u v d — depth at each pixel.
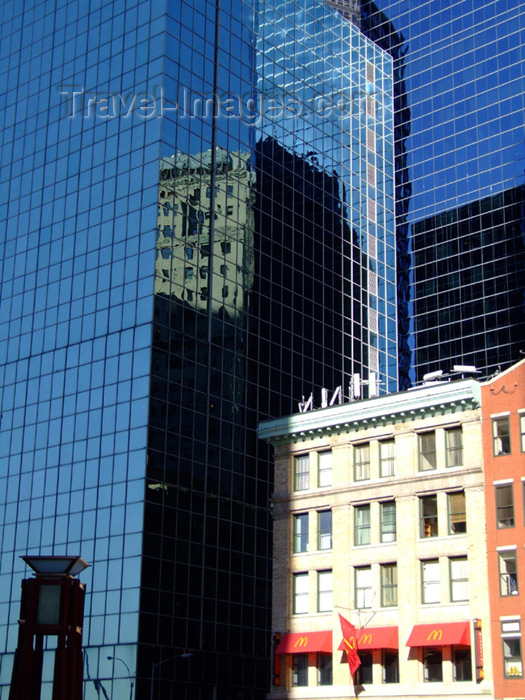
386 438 80.00
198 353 112.50
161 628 99.50
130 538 101.31
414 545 76.00
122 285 112.94
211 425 111.31
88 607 101.75
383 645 74.50
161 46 119.88
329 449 82.88
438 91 159.88
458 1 163.38
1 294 126.31
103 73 125.62
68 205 123.06
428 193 155.00
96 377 111.38
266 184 129.25
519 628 69.38
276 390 121.31
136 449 104.38
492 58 156.50
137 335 109.06
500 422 74.12
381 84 161.38
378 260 147.75
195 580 104.19
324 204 139.25
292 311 127.38
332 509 81.00
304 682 78.69
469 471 74.81
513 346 140.00
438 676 72.62
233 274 120.19
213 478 109.50
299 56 142.50
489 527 72.44
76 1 133.62
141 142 117.69
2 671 108.00
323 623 79.00
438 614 73.44
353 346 137.00
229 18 130.62
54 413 114.12
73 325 116.31
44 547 108.56
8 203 130.62
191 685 100.69
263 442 116.81
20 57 137.75
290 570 81.94
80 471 108.69
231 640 105.88
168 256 112.75
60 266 120.81
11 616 109.38
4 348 122.88
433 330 147.75
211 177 121.06
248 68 131.75
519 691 68.25
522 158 148.12
